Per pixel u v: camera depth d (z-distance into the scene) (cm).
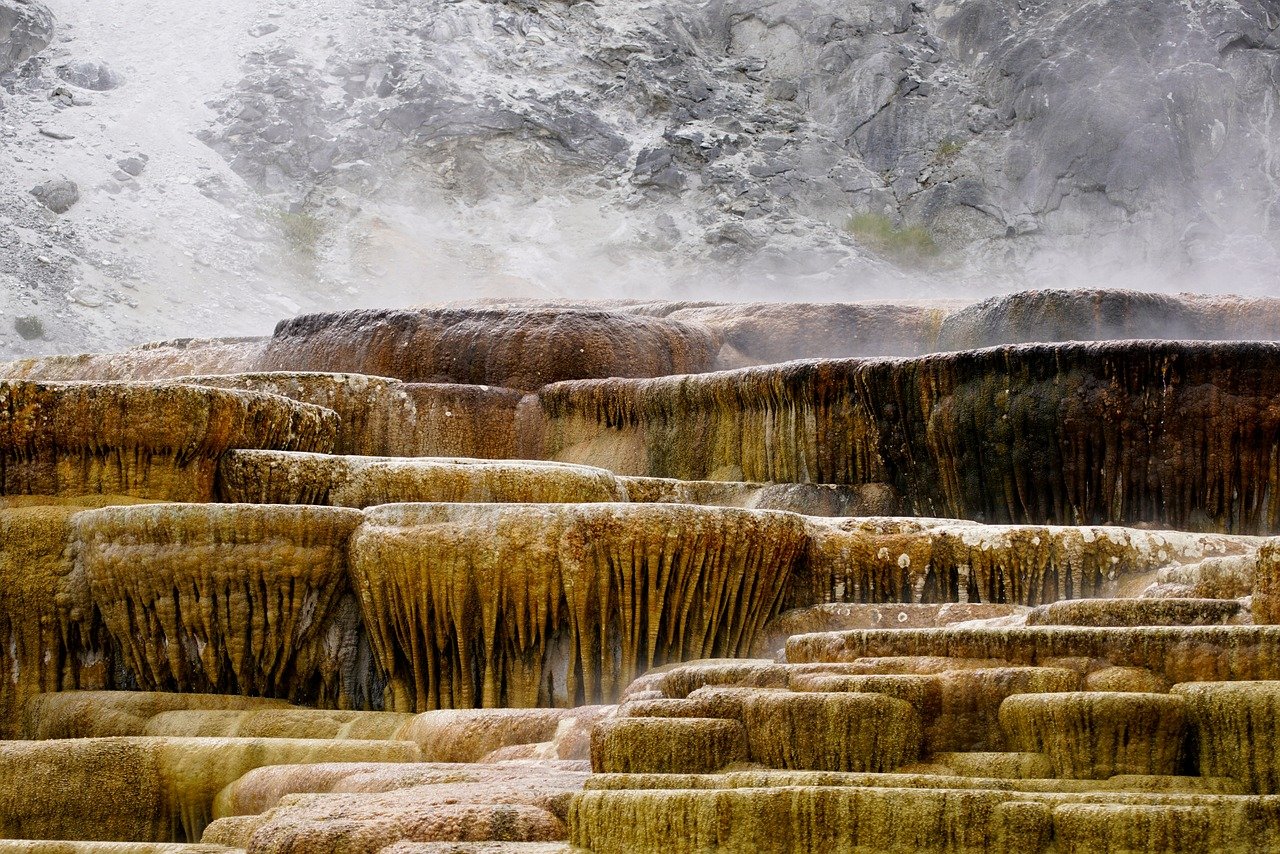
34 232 4234
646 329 2130
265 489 1568
